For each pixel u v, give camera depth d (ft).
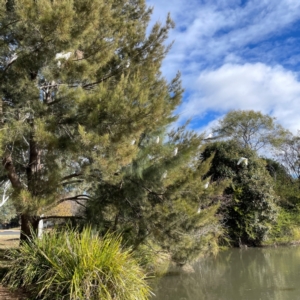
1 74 22.22
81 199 27.40
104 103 21.79
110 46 26.76
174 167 25.18
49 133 21.16
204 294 27.71
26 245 22.22
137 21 35.35
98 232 23.71
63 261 19.52
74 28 22.39
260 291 28.25
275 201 63.10
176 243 26.16
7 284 20.61
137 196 25.32
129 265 20.40
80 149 21.33
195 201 28.53
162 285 30.32
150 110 21.63
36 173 24.12
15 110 22.70
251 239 58.13
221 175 60.75
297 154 104.78
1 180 30.37
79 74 24.14
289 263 41.14
